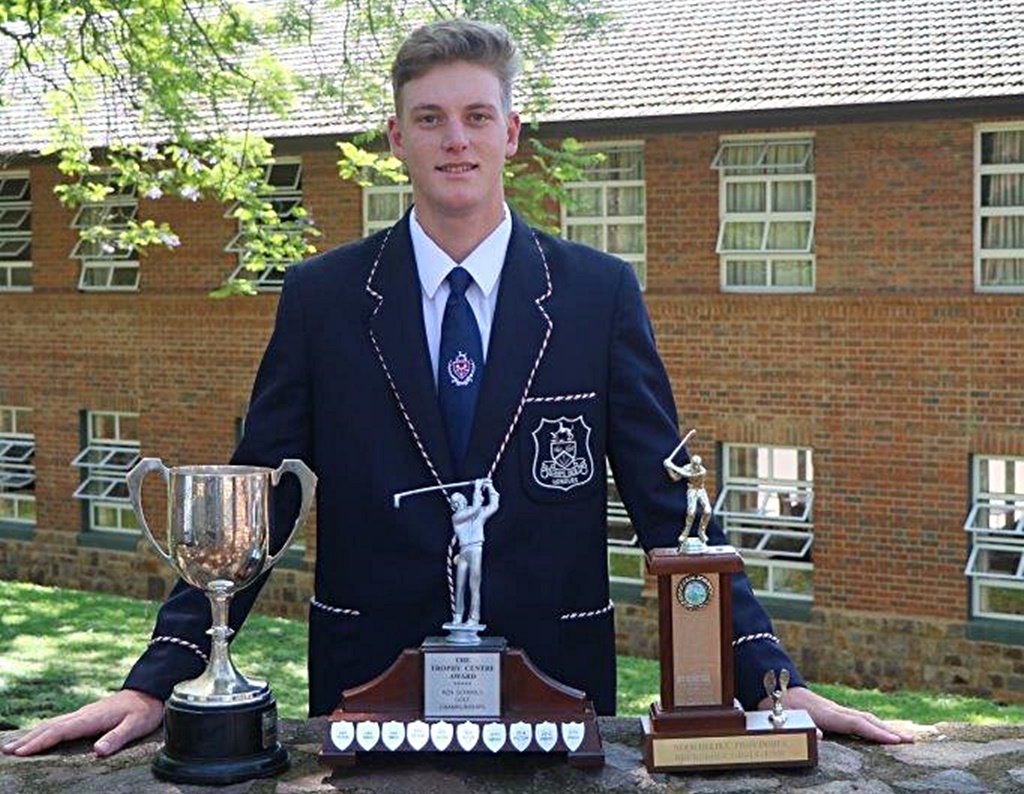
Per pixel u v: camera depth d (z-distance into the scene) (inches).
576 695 97.7
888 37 491.8
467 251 106.9
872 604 480.4
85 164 502.6
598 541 108.0
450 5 437.1
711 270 501.4
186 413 606.5
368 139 441.7
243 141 462.3
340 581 107.0
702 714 96.6
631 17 548.4
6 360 650.8
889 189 471.5
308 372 108.9
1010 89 441.1
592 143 522.0
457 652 96.7
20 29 630.5
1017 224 458.6
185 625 107.3
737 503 504.4
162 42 428.1
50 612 557.0
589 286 108.3
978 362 461.4
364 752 96.2
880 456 477.7
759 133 493.0
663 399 109.3
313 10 557.9
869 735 103.8
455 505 100.7
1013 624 462.3
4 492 660.7
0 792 95.7
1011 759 100.4
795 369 489.1
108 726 104.1
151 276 609.6
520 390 105.0
